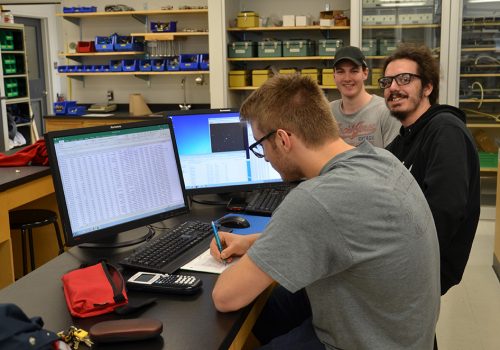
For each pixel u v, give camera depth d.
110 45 6.26
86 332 1.19
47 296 1.42
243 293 1.23
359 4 5.06
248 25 5.50
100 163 1.76
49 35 8.81
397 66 2.12
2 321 0.92
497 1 4.91
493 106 5.21
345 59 2.96
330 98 5.82
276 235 1.17
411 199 1.25
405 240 1.20
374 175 1.24
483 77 5.13
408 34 5.34
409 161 1.99
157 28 6.11
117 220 1.80
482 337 2.85
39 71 8.82
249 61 6.04
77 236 1.69
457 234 1.88
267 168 2.38
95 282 1.38
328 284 1.25
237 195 2.45
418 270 1.23
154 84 6.68
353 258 1.17
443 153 1.81
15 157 3.09
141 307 1.32
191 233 1.86
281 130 1.31
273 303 1.83
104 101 6.87
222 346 1.17
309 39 5.65
